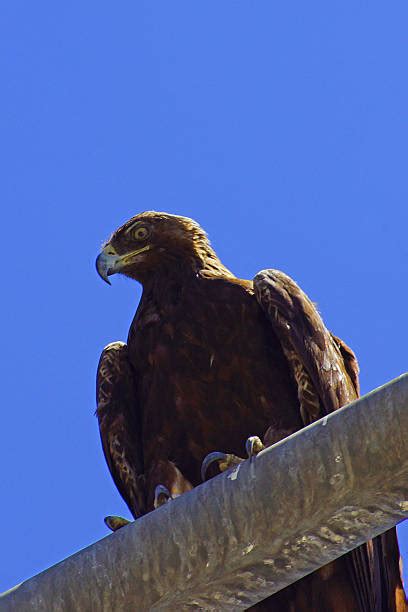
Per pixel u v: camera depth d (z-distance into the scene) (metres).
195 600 7.57
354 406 7.01
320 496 7.11
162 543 7.44
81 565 7.57
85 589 7.53
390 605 11.51
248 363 13.13
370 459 6.93
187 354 13.30
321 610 11.97
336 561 11.88
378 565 11.48
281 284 13.27
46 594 7.58
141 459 13.46
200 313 13.48
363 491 7.00
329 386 12.66
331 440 7.05
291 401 12.97
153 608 7.52
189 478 13.12
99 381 13.75
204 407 13.13
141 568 7.46
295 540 7.29
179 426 13.20
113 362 13.83
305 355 12.73
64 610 7.54
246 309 13.36
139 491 13.25
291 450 7.18
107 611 7.50
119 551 7.51
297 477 7.15
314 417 12.66
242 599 7.65
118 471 13.36
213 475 12.91
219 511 7.34
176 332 13.45
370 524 7.24
